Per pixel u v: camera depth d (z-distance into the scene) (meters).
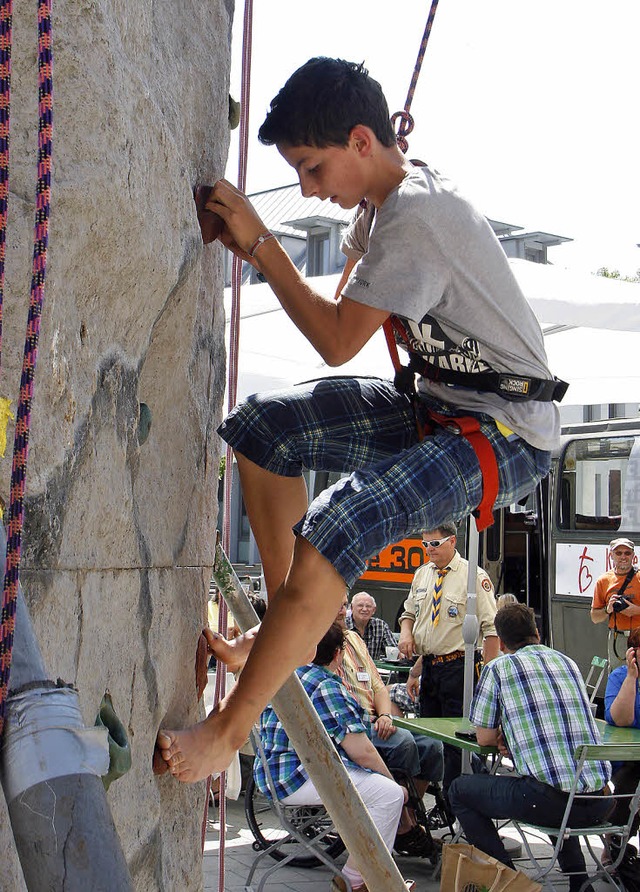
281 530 2.15
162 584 1.75
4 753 0.71
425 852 6.08
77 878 0.66
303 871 5.97
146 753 1.66
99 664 1.39
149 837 1.67
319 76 2.00
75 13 1.21
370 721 5.90
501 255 2.07
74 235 1.18
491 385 2.05
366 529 1.83
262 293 7.16
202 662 2.09
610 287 6.36
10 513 0.77
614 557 8.69
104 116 1.24
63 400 1.20
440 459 1.97
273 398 2.14
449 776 6.57
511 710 5.16
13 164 1.09
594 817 5.07
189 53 1.81
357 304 1.96
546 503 10.88
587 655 10.25
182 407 1.88
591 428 10.58
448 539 7.17
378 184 2.08
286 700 2.05
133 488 1.57
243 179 2.30
